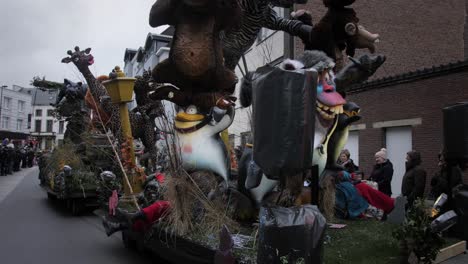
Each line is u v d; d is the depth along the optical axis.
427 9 21.77
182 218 4.70
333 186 5.62
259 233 3.22
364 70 5.70
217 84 5.43
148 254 6.49
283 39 16.02
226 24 5.31
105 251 6.79
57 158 11.22
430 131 12.92
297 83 3.30
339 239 4.60
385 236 4.73
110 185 7.92
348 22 5.82
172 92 5.41
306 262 3.05
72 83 12.50
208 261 4.00
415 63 21.34
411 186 7.32
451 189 5.97
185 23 5.23
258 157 3.40
